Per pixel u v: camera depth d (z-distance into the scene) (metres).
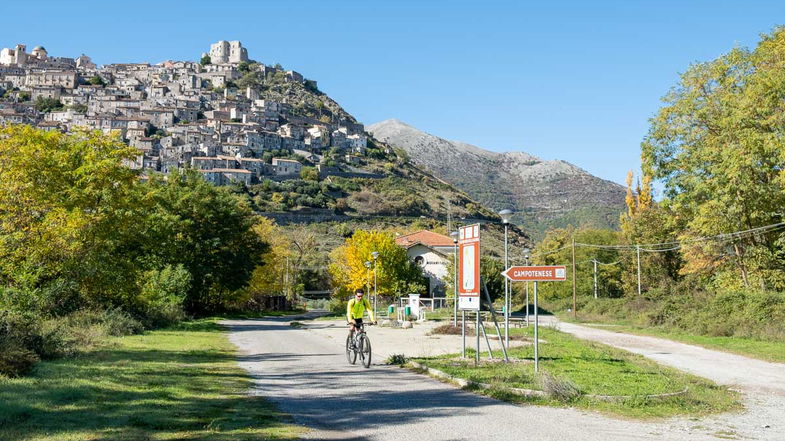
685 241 41.94
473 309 16.00
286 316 60.09
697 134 38.28
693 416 10.02
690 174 38.34
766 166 33.59
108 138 29.91
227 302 61.78
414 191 194.38
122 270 28.38
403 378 13.44
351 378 13.39
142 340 21.66
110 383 11.23
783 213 35.47
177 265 43.38
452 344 22.52
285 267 84.94
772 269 36.44
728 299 34.00
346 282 69.50
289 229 137.88
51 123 191.38
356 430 8.30
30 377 11.36
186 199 49.28
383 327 34.34
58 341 15.20
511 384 11.78
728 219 35.56
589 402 10.54
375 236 63.22
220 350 19.56
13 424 7.67
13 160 25.64
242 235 56.53
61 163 27.78
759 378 16.31
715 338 29.66
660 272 59.28
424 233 81.62
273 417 8.88
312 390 11.68
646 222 59.38
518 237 165.75
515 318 48.38
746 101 32.91
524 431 8.39
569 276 75.06
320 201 159.00
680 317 37.50
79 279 25.81
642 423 9.24
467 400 10.73
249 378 13.14
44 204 25.56
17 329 14.11
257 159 190.88
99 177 27.95
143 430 7.72
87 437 7.20
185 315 38.00
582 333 34.81
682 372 16.61
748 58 36.16
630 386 11.98
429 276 71.62
